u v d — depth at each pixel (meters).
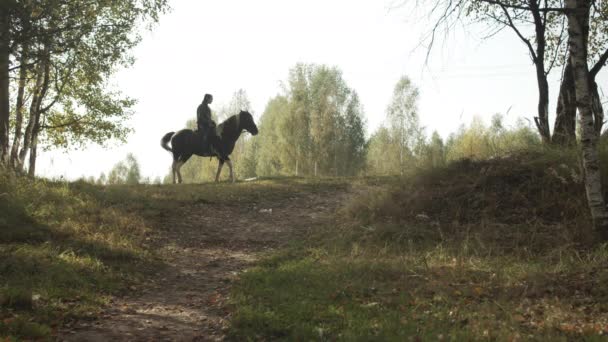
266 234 11.58
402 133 46.56
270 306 6.39
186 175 63.03
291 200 15.28
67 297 6.73
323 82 51.25
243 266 9.09
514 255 8.14
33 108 20.22
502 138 12.56
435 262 8.16
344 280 7.39
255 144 63.19
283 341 5.27
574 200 9.39
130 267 8.59
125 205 12.79
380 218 10.81
